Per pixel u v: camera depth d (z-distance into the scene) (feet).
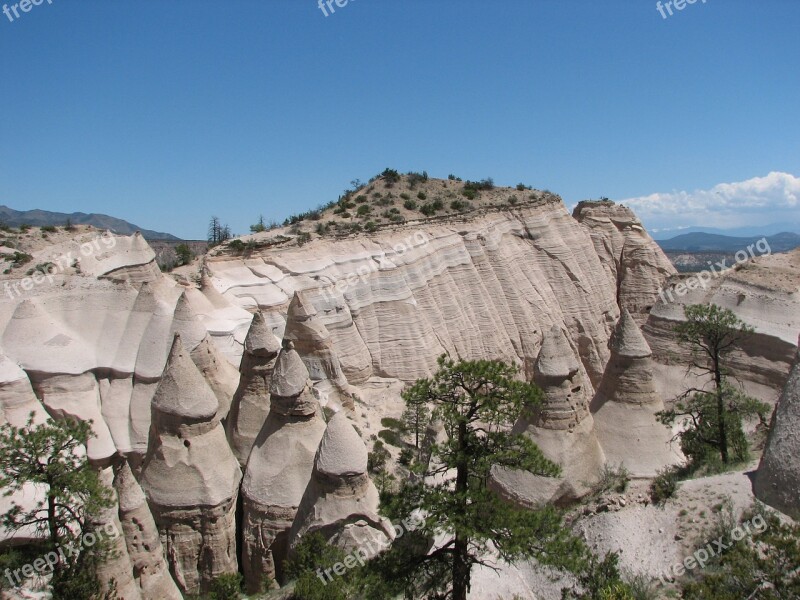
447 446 45.19
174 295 110.52
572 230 210.18
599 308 202.49
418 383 44.68
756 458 75.92
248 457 68.18
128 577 49.44
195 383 62.18
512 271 184.55
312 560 52.75
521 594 55.52
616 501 61.72
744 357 122.62
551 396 67.41
